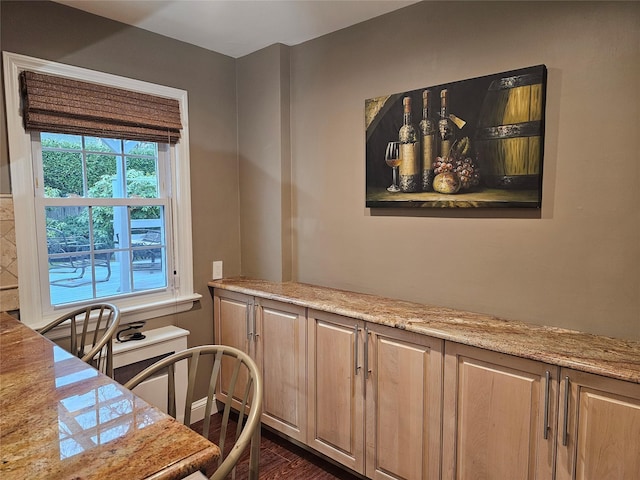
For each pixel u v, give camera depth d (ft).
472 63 6.44
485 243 6.46
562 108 5.67
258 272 9.51
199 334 9.20
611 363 4.56
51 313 7.18
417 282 7.25
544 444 4.92
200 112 8.97
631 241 5.27
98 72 7.44
